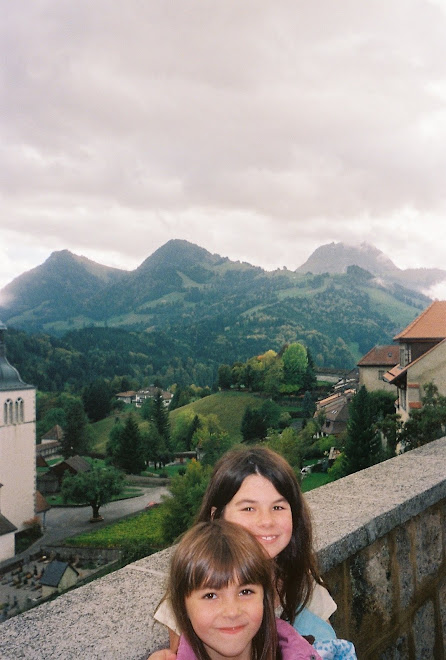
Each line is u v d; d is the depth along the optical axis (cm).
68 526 8669
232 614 152
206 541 158
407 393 3522
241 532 164
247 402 15750
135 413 18125
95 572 6381
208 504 213
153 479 10712
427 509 364
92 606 207
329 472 4522
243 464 208
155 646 183
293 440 7169
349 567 297
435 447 471
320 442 8594
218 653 161
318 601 220
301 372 16250
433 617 361
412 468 402
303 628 208
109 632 190
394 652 326
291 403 15525
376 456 3834
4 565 7112
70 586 6009
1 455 8944
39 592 6081
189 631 160
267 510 205
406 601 336
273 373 16050
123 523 8288
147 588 221
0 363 9419
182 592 158
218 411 15500
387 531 311
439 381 3491
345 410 9806
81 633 188
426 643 353
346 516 301
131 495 10025
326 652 190
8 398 9125
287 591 215
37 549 7600
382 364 7300
